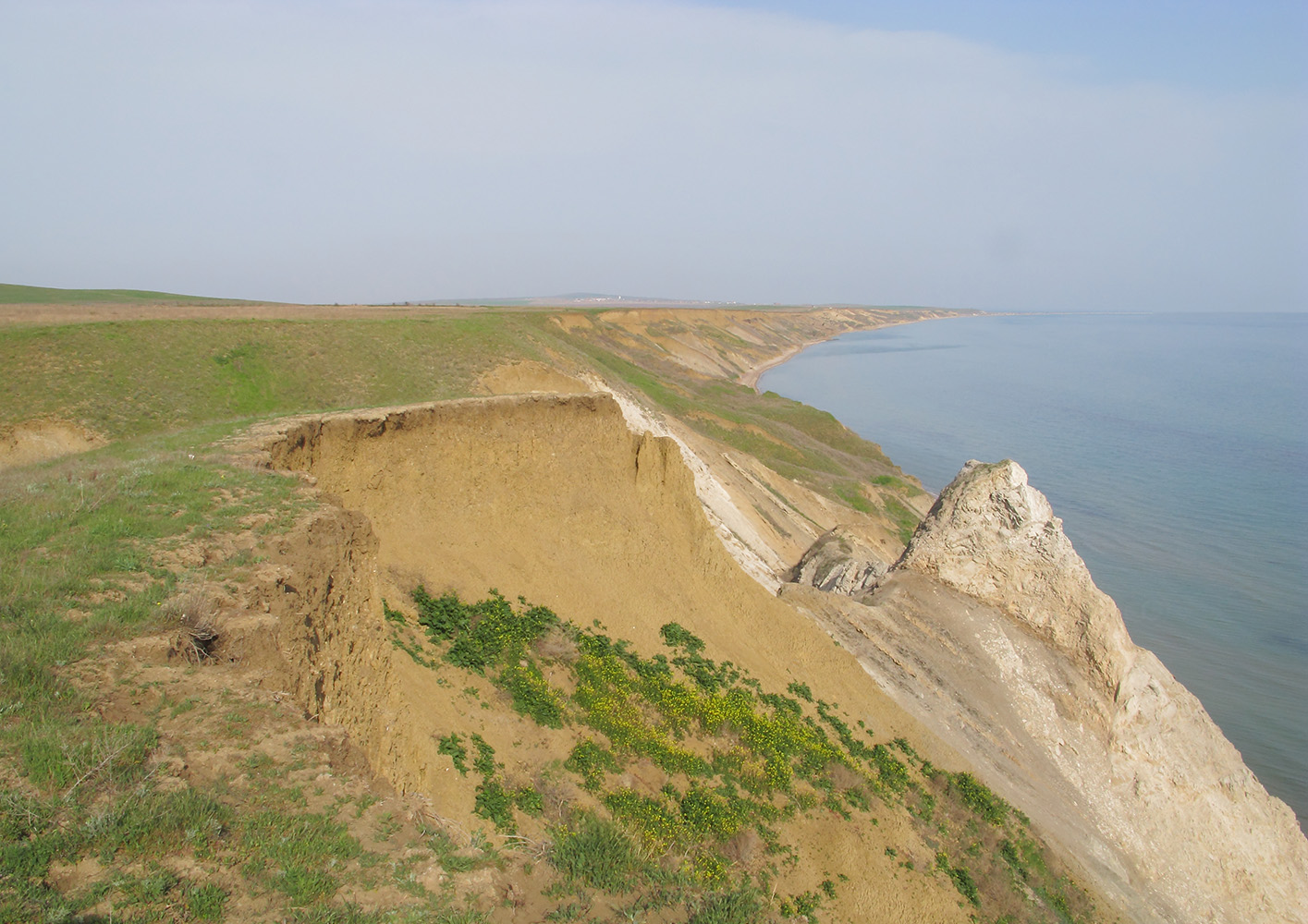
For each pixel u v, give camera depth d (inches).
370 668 605.0
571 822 637.9
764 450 2743.6
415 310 2640.3
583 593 989.2
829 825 837.8
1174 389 5708.7
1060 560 1279.5
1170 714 1214.3
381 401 1578.5
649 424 2058.3
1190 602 2060.8
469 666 782.5
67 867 270.8
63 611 413.1
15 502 559.5
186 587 462.3
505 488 1033.5
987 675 1219.9
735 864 729.6
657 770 796.6
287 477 693.9
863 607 1268.5
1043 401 5078.7
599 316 4648.1
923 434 3976.4
